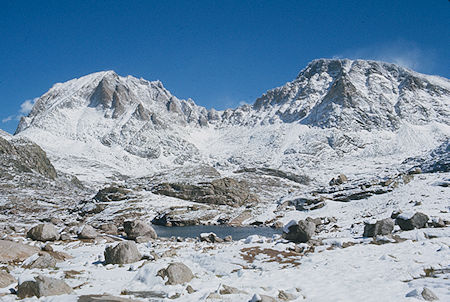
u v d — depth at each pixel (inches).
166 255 799.7
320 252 764.0
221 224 2977.4
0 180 3713.1
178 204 3604.8
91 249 933.2
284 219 2511.1
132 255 717.3
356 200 2397.9
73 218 3073.3
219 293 453.1
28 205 3230.8
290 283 522.3
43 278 446.6
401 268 576.4
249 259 730.8
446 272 533.6
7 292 459.8
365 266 608.4
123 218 3061.0
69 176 5674.2
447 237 839.1
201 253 827.4
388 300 422.0
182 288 494.6
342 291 470.3
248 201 4023.1
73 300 403.5
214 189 3959.2
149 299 446.0
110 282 546.6
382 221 965.2
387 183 2410.2
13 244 775.7
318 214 2279.8
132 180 4741.6
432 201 1625.2
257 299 401.1
